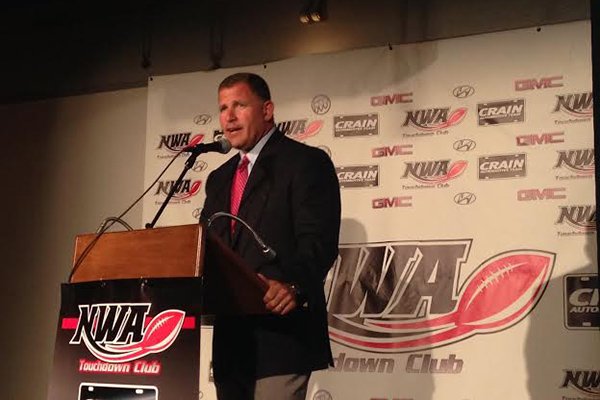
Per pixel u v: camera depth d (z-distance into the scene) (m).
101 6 4.36
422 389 3.32
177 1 4.21
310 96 3.73
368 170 3.56
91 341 1.94
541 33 3.38
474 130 3.42
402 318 3.40
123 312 1.91
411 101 3.55
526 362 3.19
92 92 4.35
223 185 2.50
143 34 4.27
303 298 2.07
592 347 3.11
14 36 4.58
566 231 3.21
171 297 1.84
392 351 3.40
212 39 4.10
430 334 3.35
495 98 3.41
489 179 3.36
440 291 3.37
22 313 4.31
